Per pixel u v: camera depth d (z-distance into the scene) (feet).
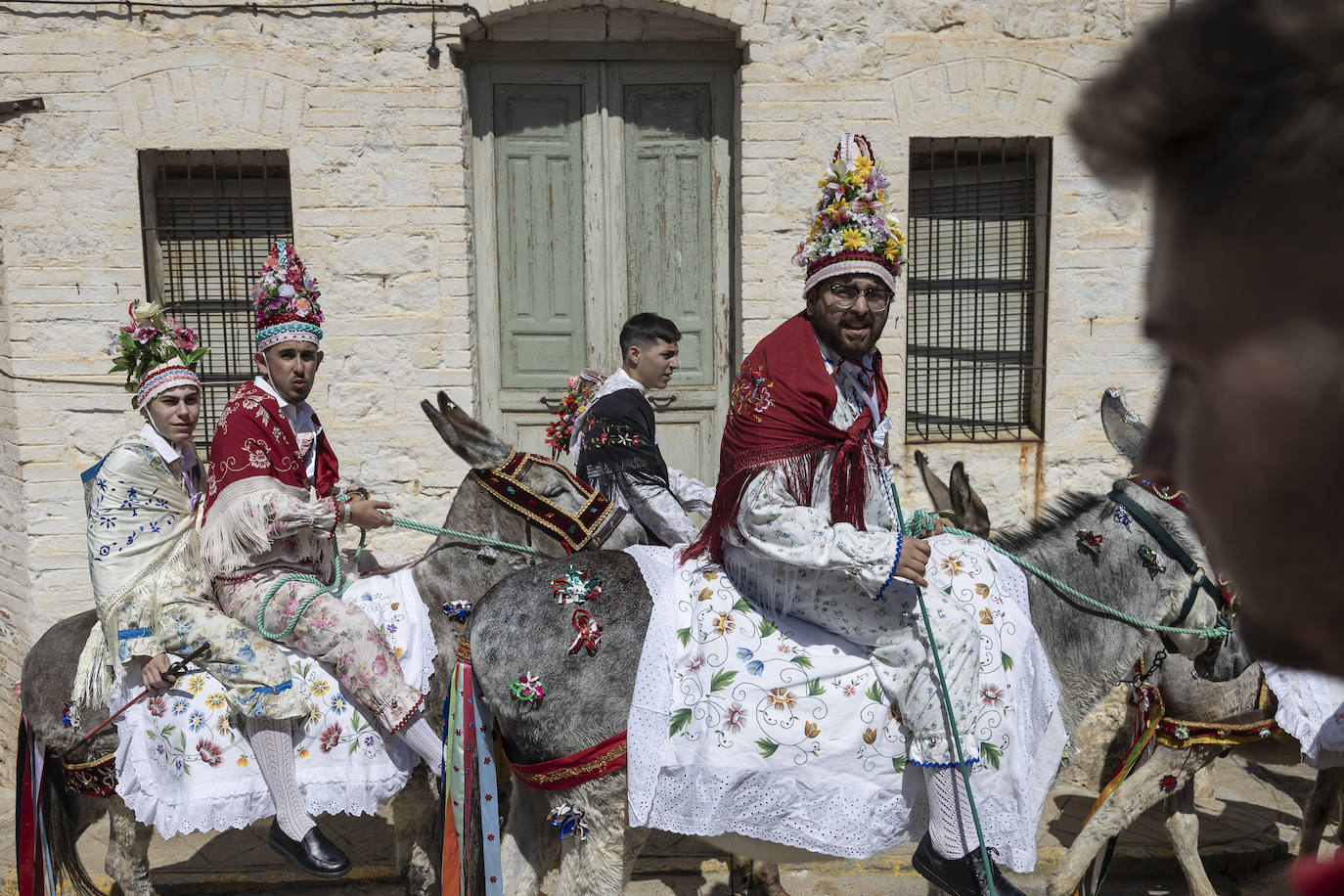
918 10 19.94
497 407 21.65
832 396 9.91
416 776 12.78
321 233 19.58
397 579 12.82
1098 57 20.29
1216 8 1.25
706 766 9.95
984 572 10.64
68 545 19.48
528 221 21.29
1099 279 20.89
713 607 10.38
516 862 11.00
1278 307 1.20
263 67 19.11
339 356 19.85
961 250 21.68
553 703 10.21
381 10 19.21
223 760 11.62
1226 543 1.32
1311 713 11.98
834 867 15.78
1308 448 1.20
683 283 21.56
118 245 19.16
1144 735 13.58
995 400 22.03
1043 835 16.55
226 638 11.65
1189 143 1.28
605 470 14.32
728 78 21.06
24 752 12.76
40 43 18.58
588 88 20.93
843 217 10.03
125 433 19.45
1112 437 11.85
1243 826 16.70
